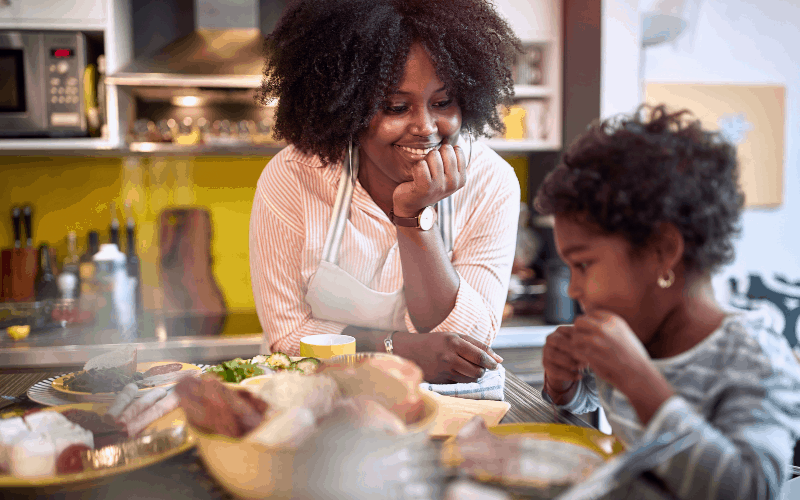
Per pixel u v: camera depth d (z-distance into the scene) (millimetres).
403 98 970
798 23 2912
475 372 843
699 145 523
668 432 430
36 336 2070
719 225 506
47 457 513
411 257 990
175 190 2654
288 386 496
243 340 2107
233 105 2639
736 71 2881
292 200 1137
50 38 2182
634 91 2221
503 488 430
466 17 1015
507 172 1176
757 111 2887
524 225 2725
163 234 2639
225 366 747
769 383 477
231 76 2225
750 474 437
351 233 1093
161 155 2615
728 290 2928
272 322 1106
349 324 1087
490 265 1114
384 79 944
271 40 1123
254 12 2475
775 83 2910
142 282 2629
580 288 535
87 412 627
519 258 2617
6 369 1874
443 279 995
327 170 1116
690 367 506
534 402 786
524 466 445
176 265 2643
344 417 438
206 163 2664
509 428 636
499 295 1104
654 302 528
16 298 2373
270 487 422
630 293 513
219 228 2682
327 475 404
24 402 752
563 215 526
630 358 472
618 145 512
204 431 476
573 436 618
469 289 1027
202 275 2662
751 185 2918
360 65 956
